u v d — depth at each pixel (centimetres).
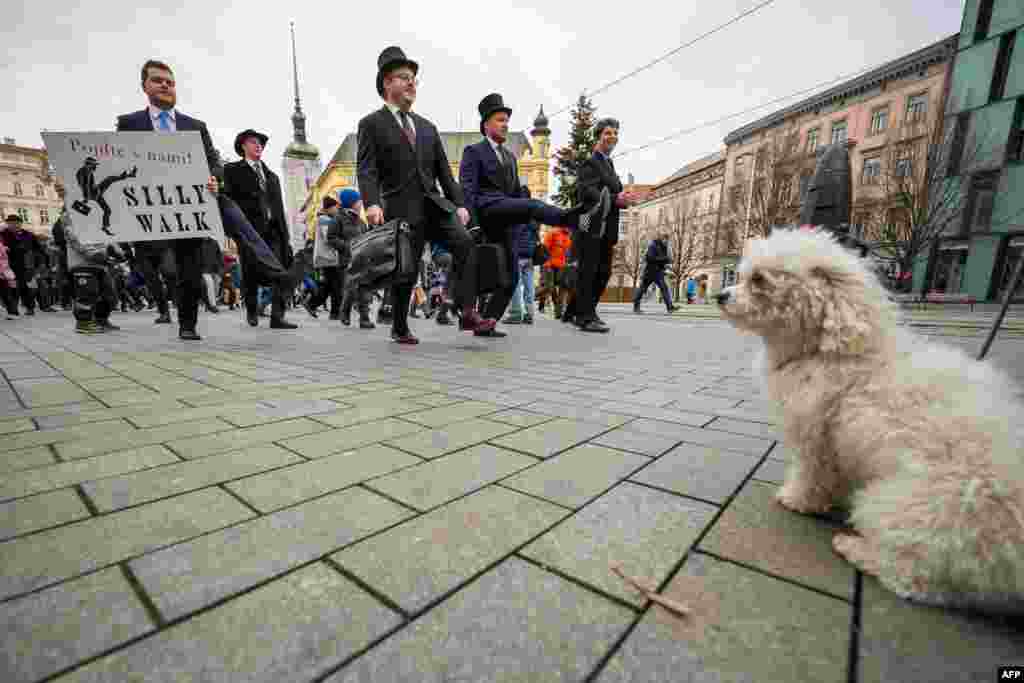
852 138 3338
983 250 2161
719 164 4684
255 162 684
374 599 99
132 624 90
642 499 151
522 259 892
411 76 475
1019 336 680
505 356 467
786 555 119
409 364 414
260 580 105
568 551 119
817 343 134
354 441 204
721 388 321
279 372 366
